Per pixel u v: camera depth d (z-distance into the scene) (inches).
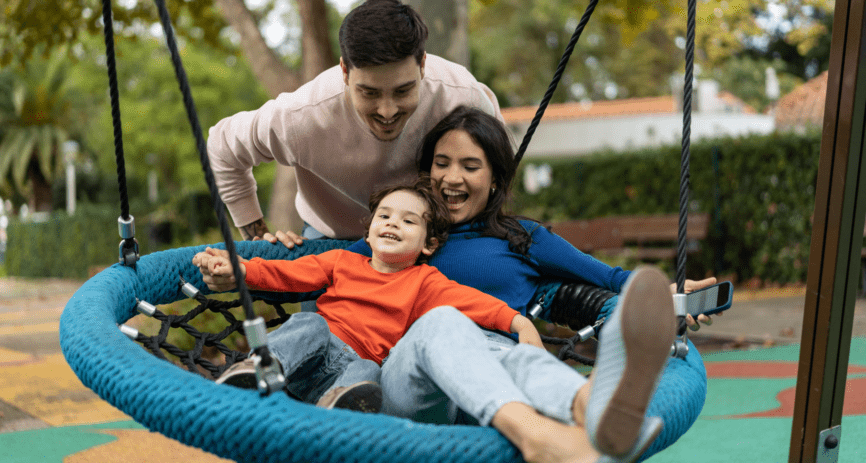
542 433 43.6
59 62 850.8
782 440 106.0
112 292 65.9
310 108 80.6
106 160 946.7
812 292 65.4
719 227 337.7
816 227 65.1
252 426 43.9
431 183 79.7
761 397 134.9
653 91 1059.9
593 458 41.1
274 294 83.3
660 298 39.0
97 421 128.6
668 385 53.1
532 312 79.0
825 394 65.0
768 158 327.3
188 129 901.8
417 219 74.4
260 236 100.4
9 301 450.3
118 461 104.7
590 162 395.9
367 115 72.1
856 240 64.7
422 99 82.1
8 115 911.7
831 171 63.6
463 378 50.4
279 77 282.2
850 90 62.0
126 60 889.5
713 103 623.2
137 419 47.8
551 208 413.4
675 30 430.3
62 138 916.0
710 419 120.3
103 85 911.7
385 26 66.0
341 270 76.2
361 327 70.4
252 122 85.6
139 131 895.1
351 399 55.6
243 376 52.6
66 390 155.5
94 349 52.1
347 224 94.7
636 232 337.7
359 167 84.4
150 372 48.4
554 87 78.1
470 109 82.3
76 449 111.0
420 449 43.6
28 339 247.9
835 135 63.2
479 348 53.5
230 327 75.2
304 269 76.6
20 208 1045.2
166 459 105.7
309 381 68.3
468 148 78.9
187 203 561.0
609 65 1056.2
